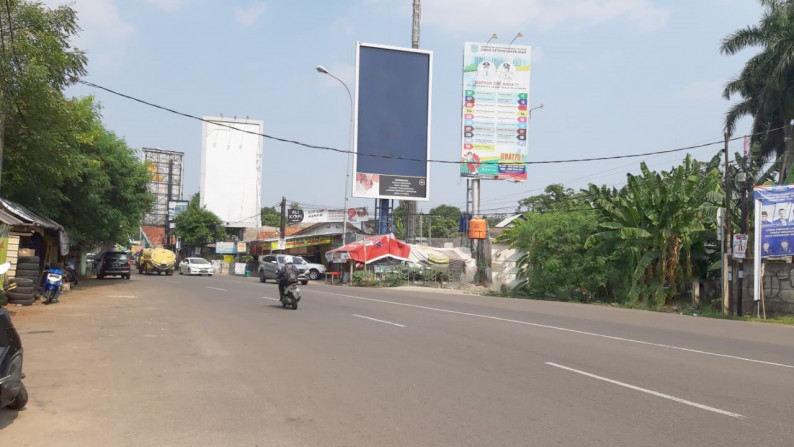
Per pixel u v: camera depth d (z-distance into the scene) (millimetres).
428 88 44406
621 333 14039
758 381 8445
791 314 19656
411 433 5902
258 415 6535
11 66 13586
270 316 16516
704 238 25000
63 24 15203
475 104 44562
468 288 37969
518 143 44938
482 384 8078
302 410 6742
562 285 28219
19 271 19078
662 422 6312
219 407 6859
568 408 6852
